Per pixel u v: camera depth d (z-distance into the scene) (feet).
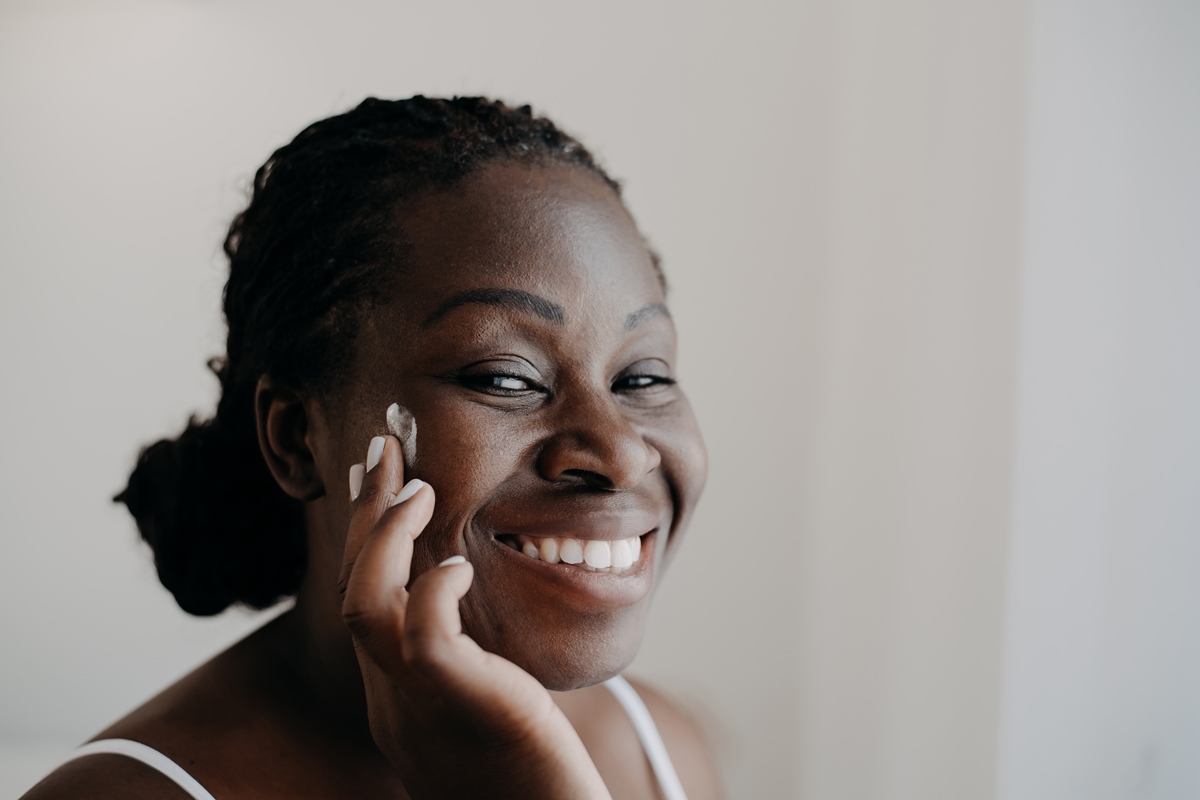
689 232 6.41
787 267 6.33
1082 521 4.38
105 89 6.18
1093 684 4.33
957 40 5.13
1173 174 4.19
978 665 4.77
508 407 2.42
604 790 2.15
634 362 2.60
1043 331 4.52
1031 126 4.58
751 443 6.38
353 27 6.25
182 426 5.38
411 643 1.96
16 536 6.28
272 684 2.87
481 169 2.54
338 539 2.65
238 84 6.18
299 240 2.67
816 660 6.14
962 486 4.95
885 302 5.71
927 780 5.09
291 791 2.70
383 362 2.48
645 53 6.39
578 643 2.46
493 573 2.43
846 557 5.94
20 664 6.30
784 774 6.23
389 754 2.25
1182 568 4.11
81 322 6.22
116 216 6.18
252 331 2.87
